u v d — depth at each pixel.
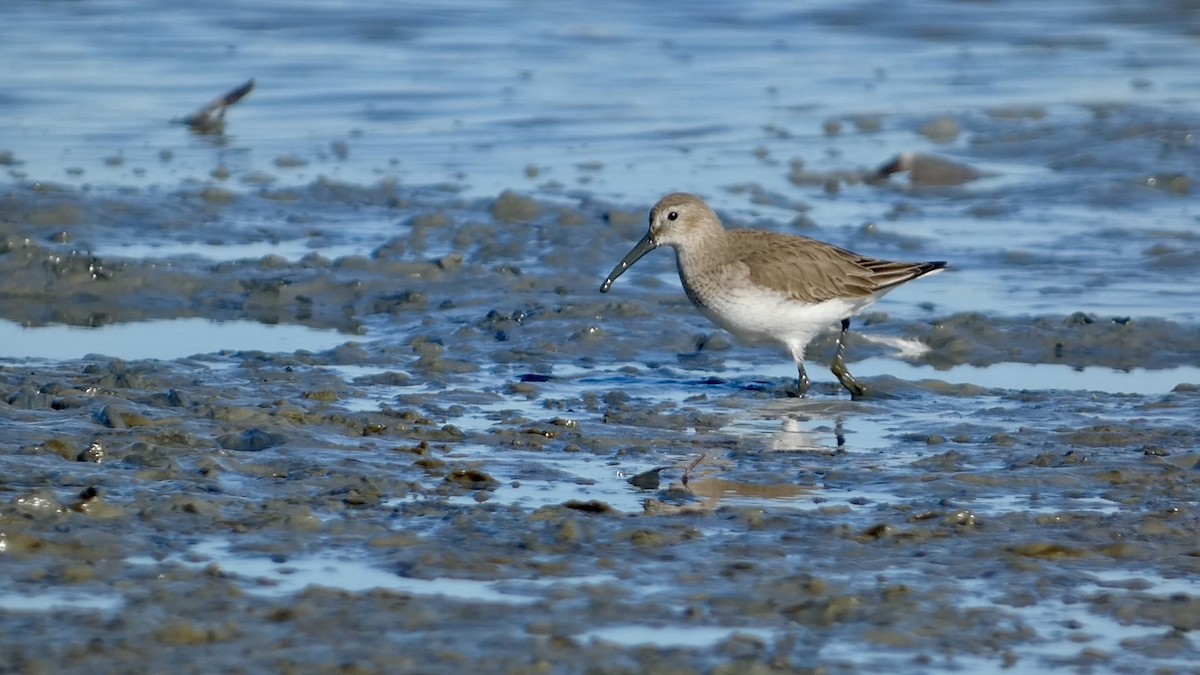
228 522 9.41
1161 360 15.08
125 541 9.01
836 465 11.23
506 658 7.59
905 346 15.53
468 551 9.07
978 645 7.93
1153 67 31.30
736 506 10.13
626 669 7.50
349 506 9.88
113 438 10.92
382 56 31.28
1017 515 9.93
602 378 14.11
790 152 24.75
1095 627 8.20
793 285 13.60
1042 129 25.55
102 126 24.94
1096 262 18.53
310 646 7.67
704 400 13.35
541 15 35.72
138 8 34.28
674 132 26.05
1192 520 9.88
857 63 32.03
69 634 7.70
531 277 17.48
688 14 36.28
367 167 23.00
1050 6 37.94
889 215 20.91
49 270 17.23
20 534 8.92
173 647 7.61
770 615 8.26
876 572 8.92
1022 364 14.99
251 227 19.55
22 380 12.80
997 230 20.11
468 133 25.56
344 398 12.91
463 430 11.96
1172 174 22.47
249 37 32.28
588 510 9.93
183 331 15.77
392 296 16.94
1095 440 11.90
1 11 33.53
